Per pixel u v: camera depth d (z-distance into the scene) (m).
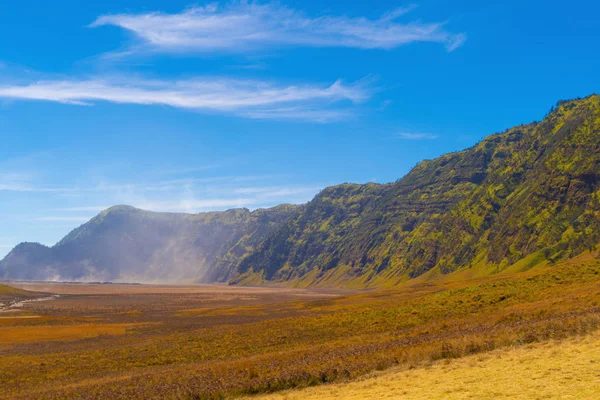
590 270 76.69
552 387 20.25
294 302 179.62
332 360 37.50
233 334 77.94
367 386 27.00
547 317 41.41
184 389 34.09
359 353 39.75
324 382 31.59
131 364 58.59
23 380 52.91
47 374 55.56
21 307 193.12
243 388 32.22
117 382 43.84
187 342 74.56
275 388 31.88
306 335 67.75
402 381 26.58
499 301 69.06
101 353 69.81
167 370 49.62
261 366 40.03
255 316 128.75
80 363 61.88
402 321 67.88
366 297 157.62
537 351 27.91
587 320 32.69
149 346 74.06
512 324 41.31
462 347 32.62
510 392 20.50
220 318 129.12
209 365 48.28
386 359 33.91
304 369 34.62
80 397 37.56
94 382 46.56
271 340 66.50
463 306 70.38
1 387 49.66
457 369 27.08
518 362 26.03
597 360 23.39
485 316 54.47
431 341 38.81
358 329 67.50
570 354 25.55
